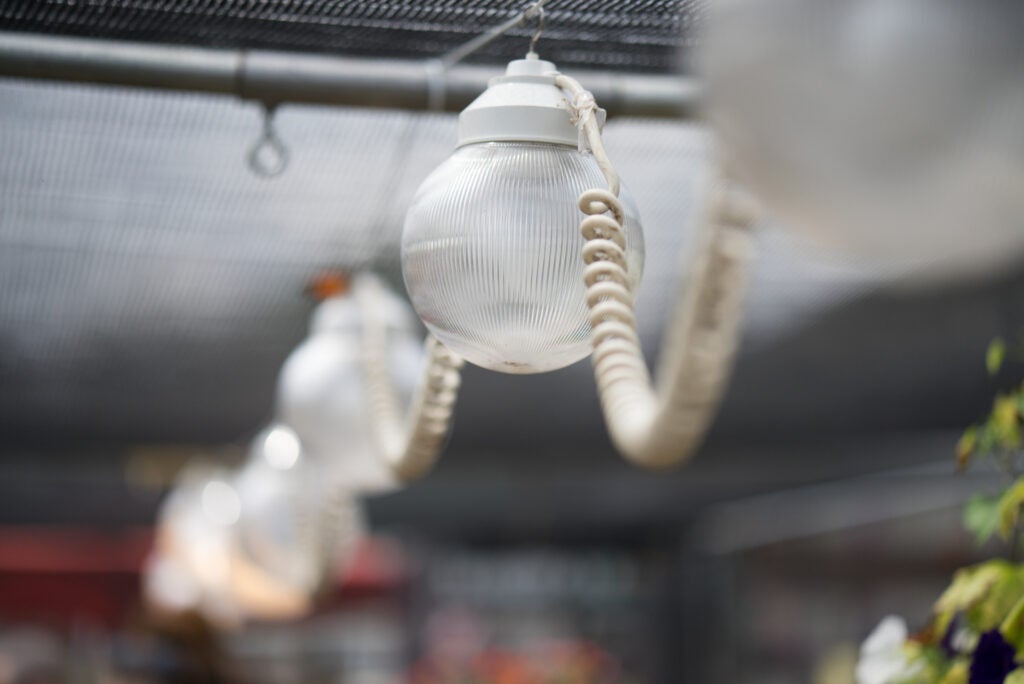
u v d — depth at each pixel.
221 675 6.12
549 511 11.74
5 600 9.65
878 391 6.70
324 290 3.41
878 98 1.07
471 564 12.67
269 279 4.71
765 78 1.11
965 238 1.13
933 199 1.10
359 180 3.62
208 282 4.78
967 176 1.08
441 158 3.43
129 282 4.79
